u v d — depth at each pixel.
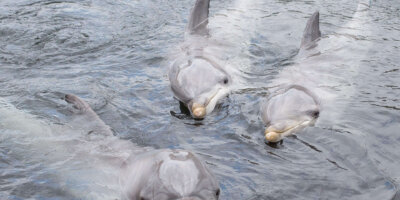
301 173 4.75
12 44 8.45
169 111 6.12
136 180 4.16
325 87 6.58
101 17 9.90
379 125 5.68
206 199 3.85
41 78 7.09
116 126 5.73
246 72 7.31
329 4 10.81
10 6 10.29
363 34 8.80
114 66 7.55
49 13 9.98
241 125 5.76
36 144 5.22
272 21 9.73
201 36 8.48
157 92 6.62
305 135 5.49
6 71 7.37
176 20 9.84
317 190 4.47
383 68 7.34
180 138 5.46
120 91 6.65
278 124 5.46
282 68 7.46
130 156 4.70
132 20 9.80
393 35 8.79
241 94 6.57
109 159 4.78
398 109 6.07
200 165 4.11
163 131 5.61
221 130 5.64
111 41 8.68
